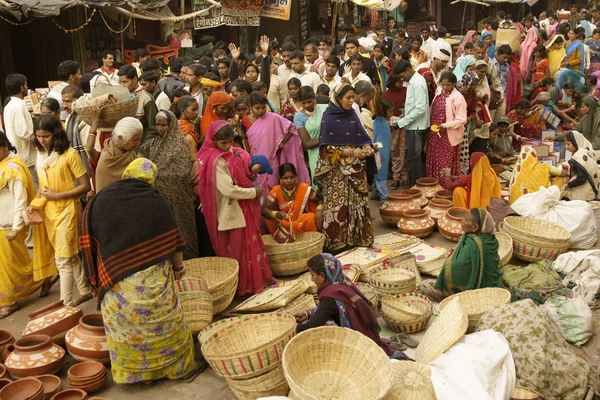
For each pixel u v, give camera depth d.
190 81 6.48
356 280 4.85
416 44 11.10
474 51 9.55
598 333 4.30
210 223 4.77
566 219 5.91
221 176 4.57
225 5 10.48
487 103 7.98
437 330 3.71
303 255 5.09
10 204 4.76
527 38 13.47
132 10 11.48
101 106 4.39
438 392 3.18
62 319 4.09
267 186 5.61
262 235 5.54
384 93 7.92
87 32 12.38
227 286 4.40
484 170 6.30
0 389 3.51
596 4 25.58
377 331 3.80
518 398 3.36
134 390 3.71
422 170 7.97
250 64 7.54
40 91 7.91
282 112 6.88
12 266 4.84
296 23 16.67
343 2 15.81
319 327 3.40
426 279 5.24
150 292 3.48
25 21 12.51
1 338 4.15
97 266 3.61
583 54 12.20
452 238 5.95
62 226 4.62
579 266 4.98
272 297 4.47
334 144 5.43
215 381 3.79
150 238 3.49
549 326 3.70
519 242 5.47
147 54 9.09
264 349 3.37
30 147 6.20
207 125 5.29
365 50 9.44
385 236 6.01
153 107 5.46
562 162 8.57
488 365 3.37
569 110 10.64
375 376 3.22
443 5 22.27
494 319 3.82
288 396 3.47
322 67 8.80
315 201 5.75
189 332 3.84
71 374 3.63
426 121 7.34
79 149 5.22
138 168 3.56
